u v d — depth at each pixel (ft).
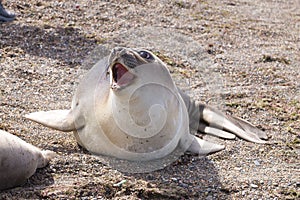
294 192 46.85
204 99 59.06
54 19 82.94
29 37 75.61
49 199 42.22
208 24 91.40
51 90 62.28
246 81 71.67
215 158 51.13
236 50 81.92
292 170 50.96
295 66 78.69
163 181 46.06
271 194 46.44
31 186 43.98
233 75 72.90
